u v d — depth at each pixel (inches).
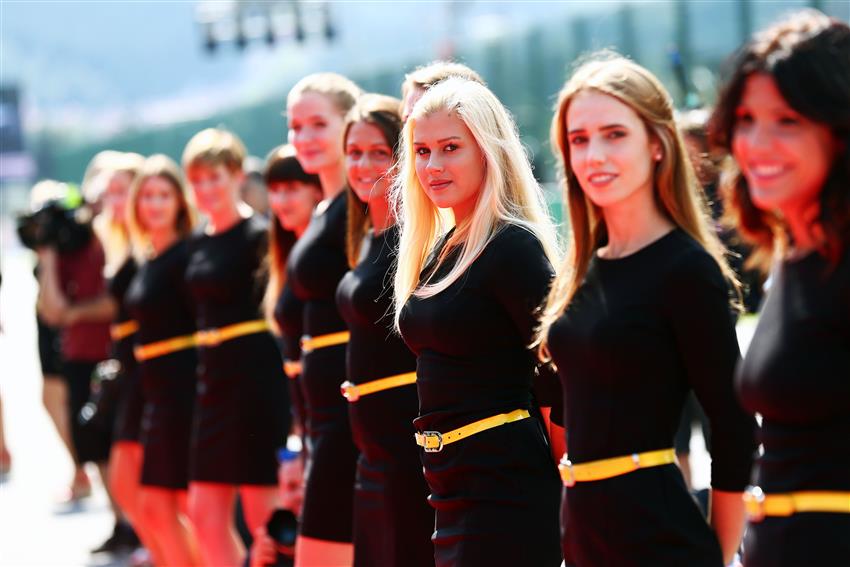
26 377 1863.9
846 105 280.7
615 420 338.0
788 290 297.1
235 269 657.0
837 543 287.6
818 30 285.4
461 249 406.6
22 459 1236.5
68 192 942.4
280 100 3198.8
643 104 343.0
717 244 354.6
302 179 595.5
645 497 335.6
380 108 486.6
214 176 663.8
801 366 289.4
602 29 1914.4
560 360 351.6
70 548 870.4
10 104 4308.6
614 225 349.4
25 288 3326.8
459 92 408.5
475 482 396.2
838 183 285.7
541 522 392.5
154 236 725.9
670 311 333.4
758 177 293.3
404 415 463.5
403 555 459.5
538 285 389.7
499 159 405.4
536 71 2098.9
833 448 289.9
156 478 707.4
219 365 656.4
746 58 292.2
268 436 655.1
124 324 767.1
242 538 705.0
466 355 398.3
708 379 335.0
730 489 339.3
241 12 2783.0
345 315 480.4
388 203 472.1
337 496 515.5
